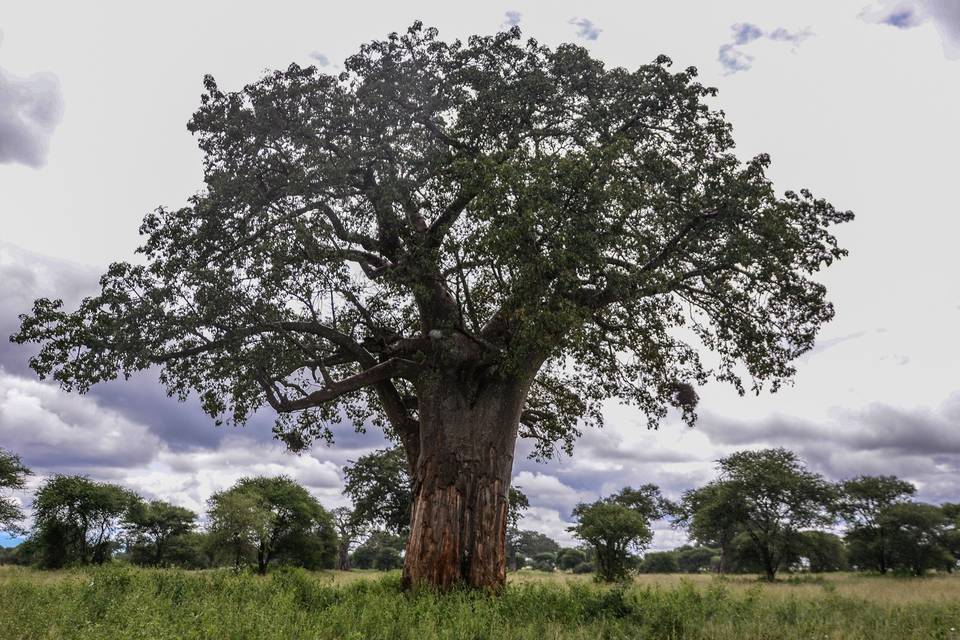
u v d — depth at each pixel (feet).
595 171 43.88
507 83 52.60
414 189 49.67
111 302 47.14
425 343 50.21
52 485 143.23
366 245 52.65
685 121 52.60
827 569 173.06
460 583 46.32
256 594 42.50
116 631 26.27
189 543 171.94
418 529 48.42
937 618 35.04
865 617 36.83
